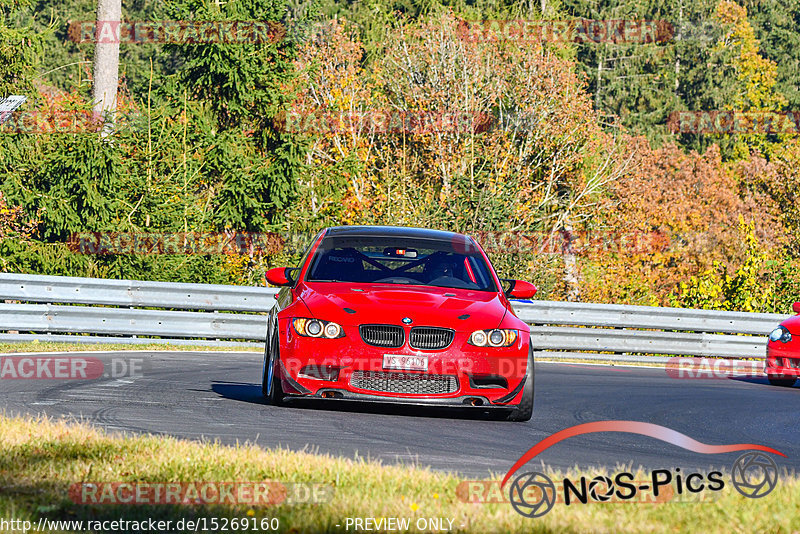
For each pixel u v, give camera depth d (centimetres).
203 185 10619
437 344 3175
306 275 3519
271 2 11256
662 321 6881
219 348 5919
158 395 3609
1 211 8875
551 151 17400
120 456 2272
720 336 6956
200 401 3481
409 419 3278
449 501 1972
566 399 4241
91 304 5691
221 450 2364
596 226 16762
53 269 8838
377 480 2131
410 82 16488
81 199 9006
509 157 15600
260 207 10550
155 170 9681
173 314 5869
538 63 16925
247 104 11062
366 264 3562
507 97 17050
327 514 1830
